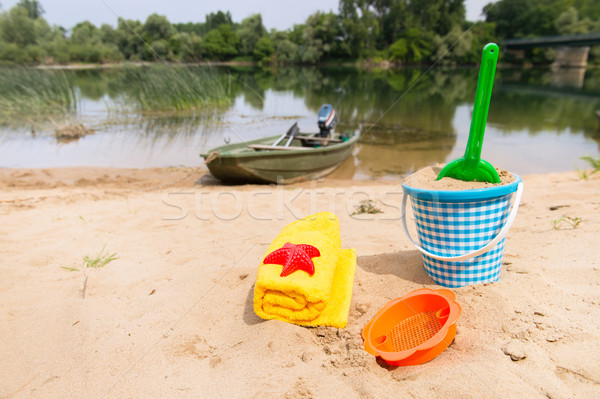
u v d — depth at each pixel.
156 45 35.62
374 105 19.02
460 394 1.72
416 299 2.37
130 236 4.19
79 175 8.27
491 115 16.25
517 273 2.67
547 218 3.88
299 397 1.77
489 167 2.50
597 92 24.48
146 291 2.91
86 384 1.96
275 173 7.62
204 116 15.49
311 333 2.28
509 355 1.93
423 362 1.97
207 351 2.18
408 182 2.78
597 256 2.71
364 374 1.89
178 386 1.91
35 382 1.99
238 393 1.83
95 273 3.22
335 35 57.53
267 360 2.05
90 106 17.03
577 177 7.28
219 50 53.97
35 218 4.78
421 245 2.78
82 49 34.06
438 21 43.78
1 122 13.68
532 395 1.68
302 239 2.62
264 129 13.36
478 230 2.50
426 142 11.88
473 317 2.27
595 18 48.81
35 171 8.50
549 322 2.10
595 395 1.64
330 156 8.34
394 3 49.59
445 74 34.22
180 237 4.14
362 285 2.87
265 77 35.72
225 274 3.11
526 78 35.72
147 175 8.39
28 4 32.03
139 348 2.22
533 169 8.89
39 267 3.38
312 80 33.09
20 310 2.64
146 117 15.12
